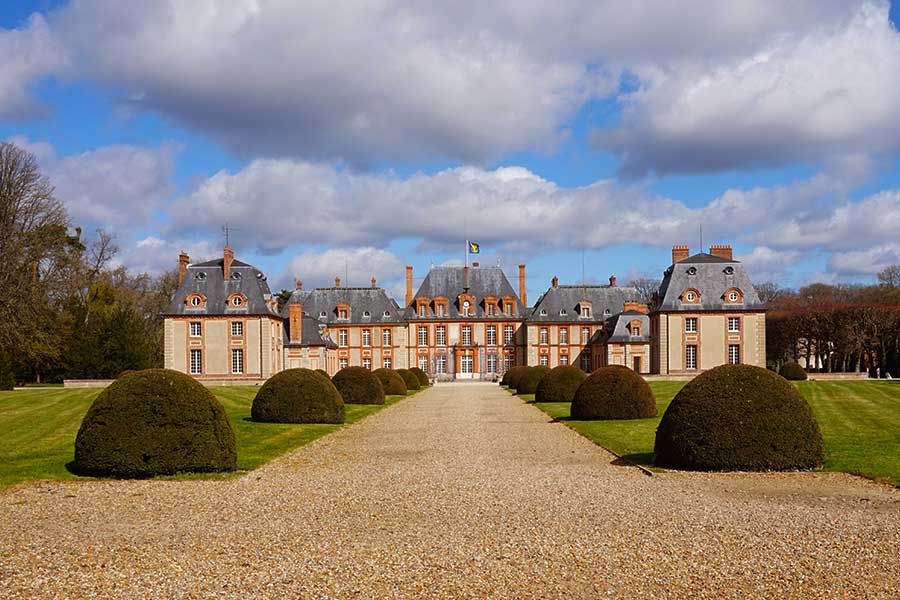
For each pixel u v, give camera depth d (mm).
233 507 12258
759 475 15109
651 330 64875
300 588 7965
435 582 8172
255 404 26984
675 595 7758
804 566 8648
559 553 9266
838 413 26922
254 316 62438
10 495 13375
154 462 15398
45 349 49906
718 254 63688
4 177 45438
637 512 11617
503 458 18109
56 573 8422
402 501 12719
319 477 15438
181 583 8109
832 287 86188
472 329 84812
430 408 34875
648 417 27344
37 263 47188
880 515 11227
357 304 85938
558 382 38031
